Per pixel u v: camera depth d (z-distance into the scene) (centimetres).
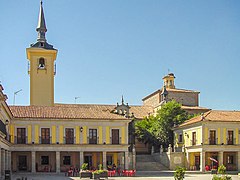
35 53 6744
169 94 8194
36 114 5166
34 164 4994
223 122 5581
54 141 5109
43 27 6894
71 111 5472
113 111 7006
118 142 5303
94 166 5462
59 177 4347
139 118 7850
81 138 5191
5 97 3591
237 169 5572
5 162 4416
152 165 5925
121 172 4931
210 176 4725
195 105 8312
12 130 4991
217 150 5516
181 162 5872
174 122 6662
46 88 6731
